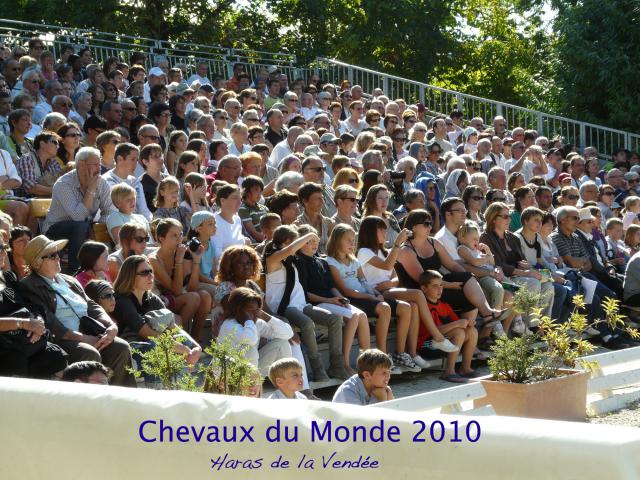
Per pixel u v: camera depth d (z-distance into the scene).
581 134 21.70
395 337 9.51
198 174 9.79
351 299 9.09
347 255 9.27
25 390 2.91
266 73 20.34
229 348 5.36
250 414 2.76
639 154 20.86
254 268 8.01
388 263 9.48
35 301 6.76
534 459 2.49
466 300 9.70
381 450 2.65
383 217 10.45
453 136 19.16
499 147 17.30
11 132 10.90
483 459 2.54
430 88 22.80
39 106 13.91
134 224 8.20
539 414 6.92
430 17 29.27
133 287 7.47
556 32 25.23
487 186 13.85
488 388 6.99
